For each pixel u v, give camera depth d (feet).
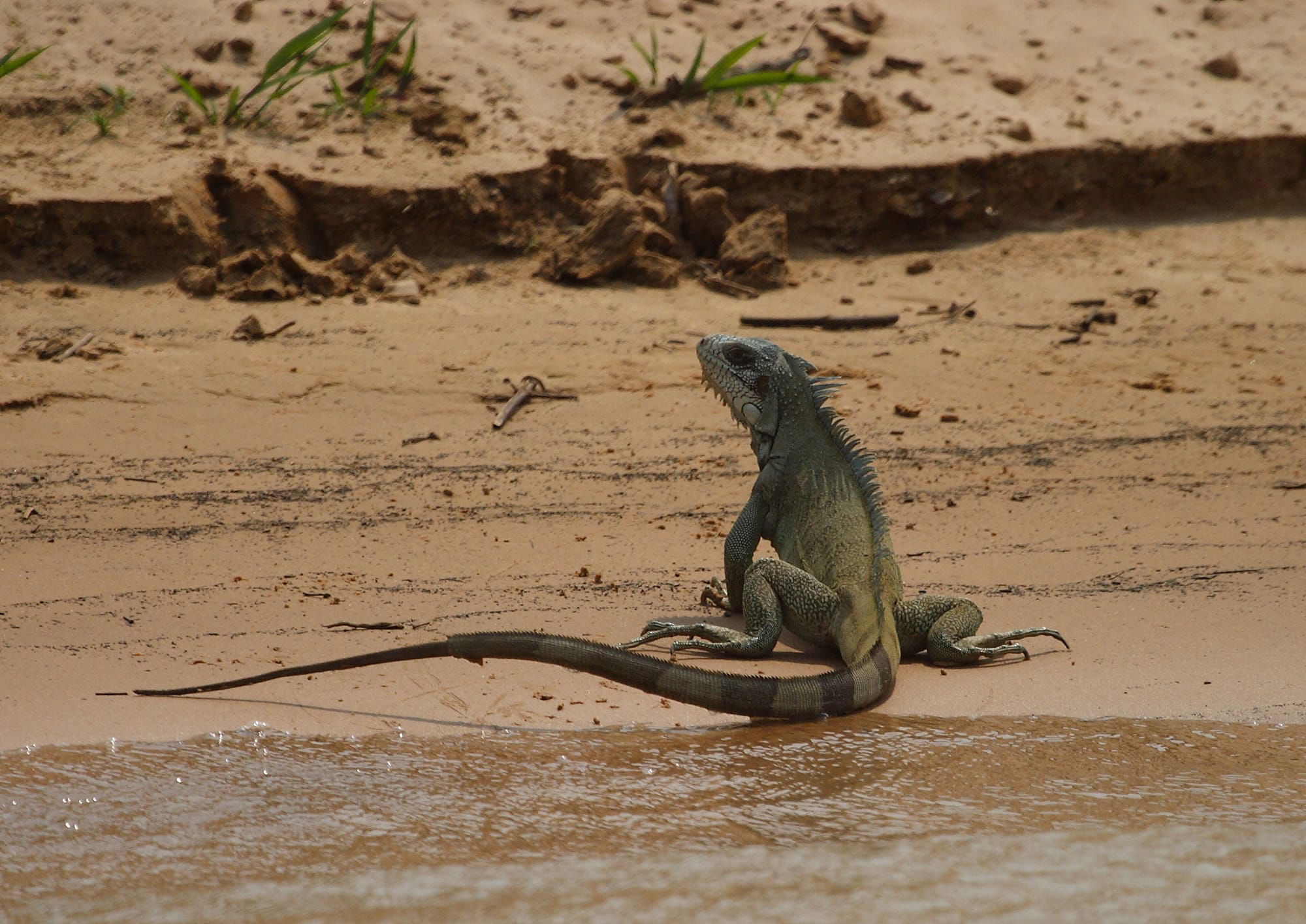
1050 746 65.62
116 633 75.77
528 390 122.72
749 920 48.44
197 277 144.77
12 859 51.83
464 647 67.31
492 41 187.93
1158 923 48.73
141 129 160.15
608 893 50.42
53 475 102.17
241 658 72.84
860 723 68.44
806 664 76.48
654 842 54.95
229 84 169.89
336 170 157.79
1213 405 127.24
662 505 101.96
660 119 174.60
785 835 55.98
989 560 91.81
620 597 84.69
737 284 159.63
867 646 72.54
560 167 164.66
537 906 49.21
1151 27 216.33
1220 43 214.48
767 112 182.19
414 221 156.76
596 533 96.22
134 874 51.08
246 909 48.62
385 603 81.92
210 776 59.52
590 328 142.92
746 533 82.38
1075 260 173.68
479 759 62.54
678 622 80.89
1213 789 60.90
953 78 196.13
